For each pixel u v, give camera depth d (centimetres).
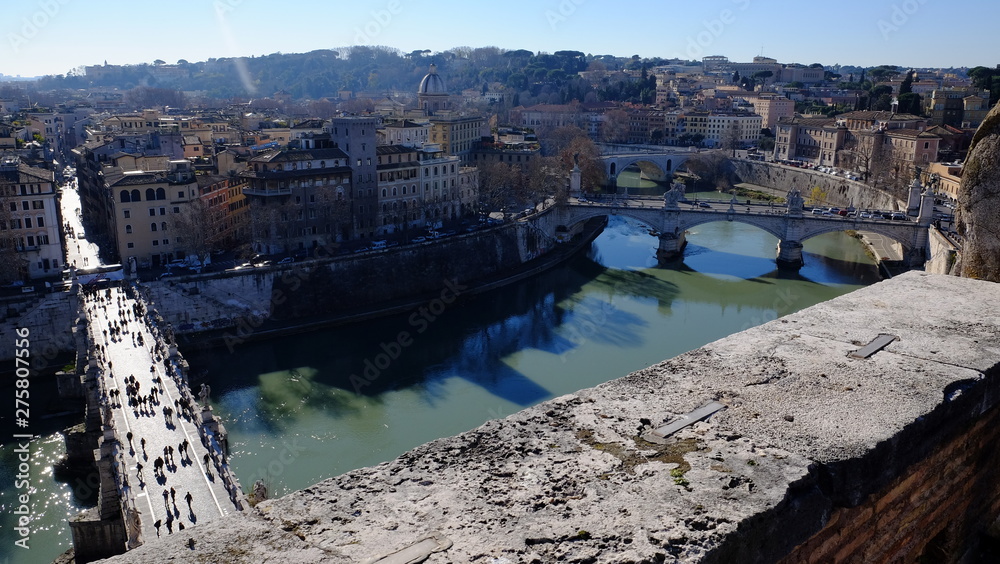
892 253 17912
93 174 17762
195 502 6103
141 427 7538
